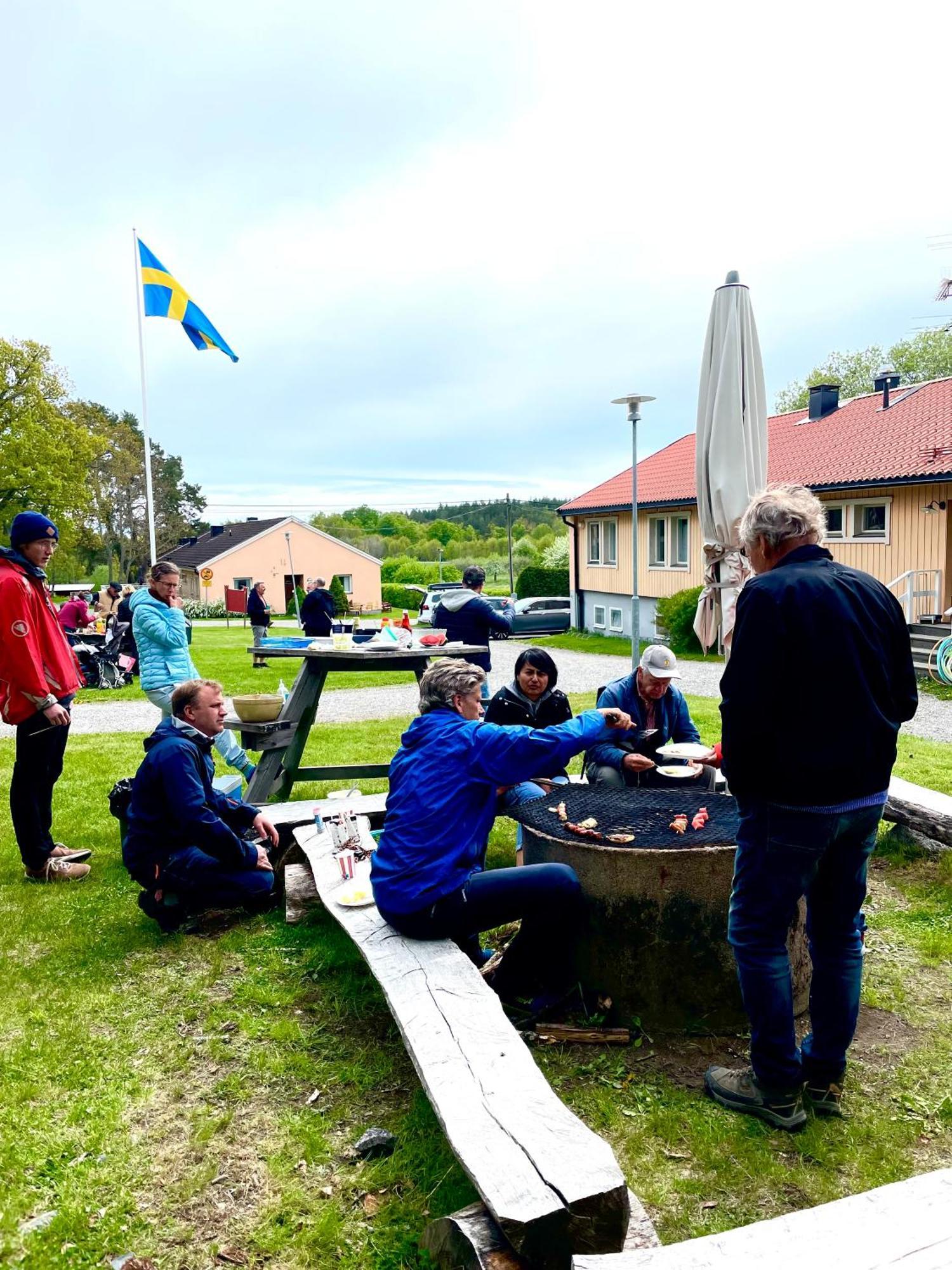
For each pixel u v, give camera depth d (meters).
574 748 2.96
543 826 3.37
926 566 15.67
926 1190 1.85
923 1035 3.13
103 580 75.81
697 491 5.23
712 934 3.09
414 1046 2.35
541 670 4.60
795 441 21.64
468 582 7.98
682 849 3.03
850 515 17.41
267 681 15.31
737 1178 2.40
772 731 2.37
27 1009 3.39
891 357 49.19
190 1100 2.81
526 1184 1.81
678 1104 2.74
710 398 5.18
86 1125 2.67
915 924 4.06
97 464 65.06
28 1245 2.16
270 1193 2.37
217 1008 3.38
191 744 4.10
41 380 41.25
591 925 3.19
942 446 16.02
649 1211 2.28
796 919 3.15
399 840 3.02
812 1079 2.72
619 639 24.17
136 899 4.52
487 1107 2.09
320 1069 2.97
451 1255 1.94
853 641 2.35
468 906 2.98
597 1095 2.79
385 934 3.09
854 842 2.51
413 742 3.16
